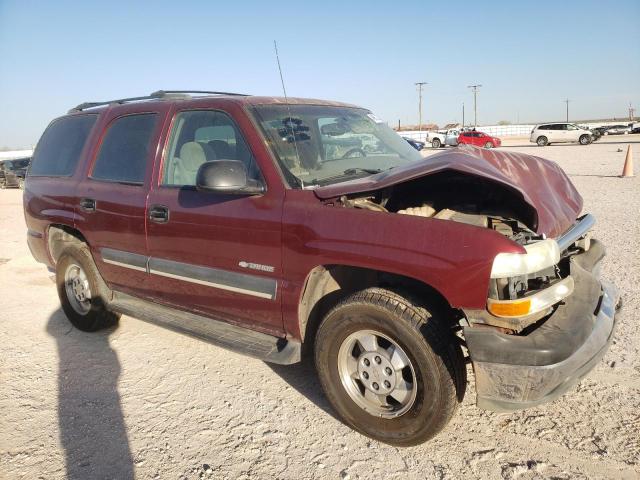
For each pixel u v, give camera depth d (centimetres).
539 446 291
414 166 285
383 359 288
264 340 344
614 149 3022
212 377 387
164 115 394
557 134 3872
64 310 493
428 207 314
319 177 336
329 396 311
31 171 529
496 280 250
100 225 426
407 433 284
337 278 313
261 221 319
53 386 380
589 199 1120
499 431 306
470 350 255
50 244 498
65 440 313
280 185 318
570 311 271
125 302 442
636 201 1066
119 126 436
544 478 265
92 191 435
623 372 362
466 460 282
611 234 766
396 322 271
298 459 288
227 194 336
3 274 714
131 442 309
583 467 271
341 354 302
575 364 253
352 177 349
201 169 304
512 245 250
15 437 317
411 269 264
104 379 389
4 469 287
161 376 391
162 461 291
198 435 314
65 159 486
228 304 352
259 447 300
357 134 404
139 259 400
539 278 270
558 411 322
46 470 286
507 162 346
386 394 291
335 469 279
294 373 389
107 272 440
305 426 320
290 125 354
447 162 271
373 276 320
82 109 509
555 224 300
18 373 403
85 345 455
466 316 258
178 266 373
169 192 375
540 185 330
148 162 395
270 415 333
